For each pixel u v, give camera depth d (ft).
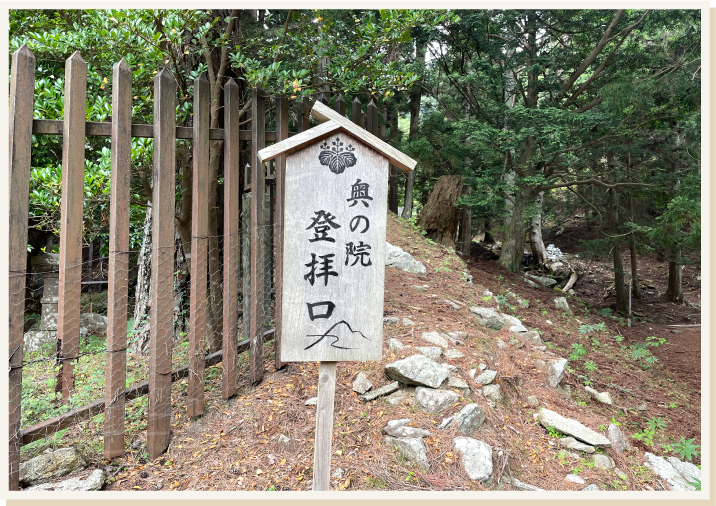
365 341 8.95
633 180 38.83
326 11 19.21
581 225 66.49
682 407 20.18
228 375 12.66
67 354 10.32
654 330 36.68
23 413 11.83
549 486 11.03
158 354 10.89
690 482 12.80
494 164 40.50
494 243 64.64
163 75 10.94
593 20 37.55
